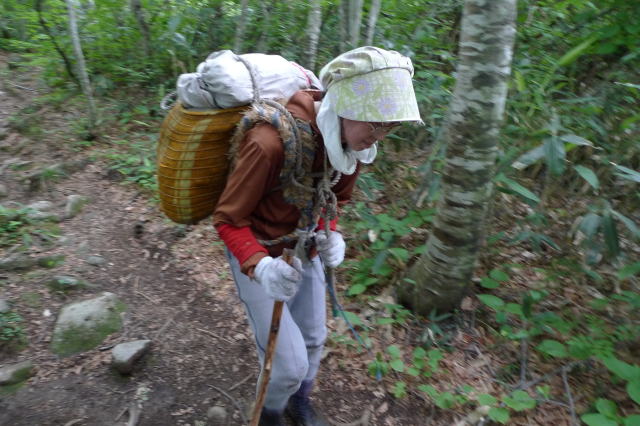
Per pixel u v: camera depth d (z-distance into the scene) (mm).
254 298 1831
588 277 3160
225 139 1679
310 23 4625
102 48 5895
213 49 5566
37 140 4859
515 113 3309
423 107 3926
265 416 2080
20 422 2225
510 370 2604
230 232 1627
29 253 3330
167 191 1774
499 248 3400
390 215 3598
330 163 1674
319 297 2062
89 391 2408
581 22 3404
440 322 2855
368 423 2355
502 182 2871
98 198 4109
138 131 5105
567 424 2322
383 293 3078
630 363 2561
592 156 3441
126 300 3027
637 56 3191
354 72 1455
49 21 5852
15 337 2621
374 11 4297
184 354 2678
